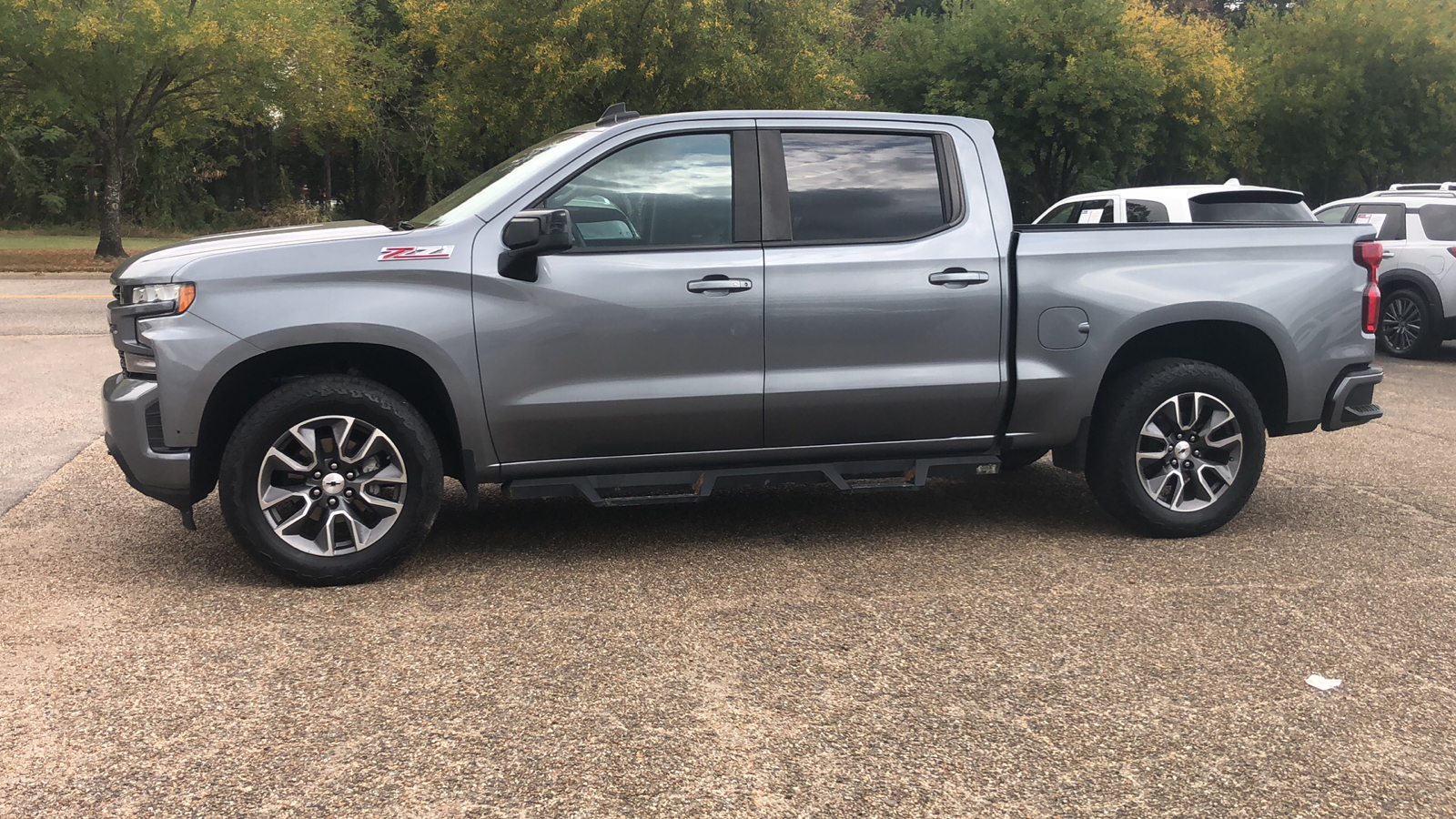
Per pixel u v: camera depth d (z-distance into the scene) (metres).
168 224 39.53
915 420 4.48
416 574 4.23
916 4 39.75
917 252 4.39
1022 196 27.72
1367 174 29.48
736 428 4.32
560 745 2.84
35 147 39.91
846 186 4.42
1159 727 2.96
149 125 26.45
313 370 4.18
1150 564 4.39
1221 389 4.63
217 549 4.53
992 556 4.50
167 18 21.31
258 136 44.16
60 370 9.32
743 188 4.32
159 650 3.45
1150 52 23.91
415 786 2.63
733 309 4.21
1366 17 27.92
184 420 3.84
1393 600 3.98
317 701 3.09
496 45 21.64
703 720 2.99
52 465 6.03
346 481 4.02
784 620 3.75
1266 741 2.89
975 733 2.93
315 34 24.55
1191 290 4.58
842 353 4.34
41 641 3.51
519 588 4.07
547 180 4.18
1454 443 6.96
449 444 4.40
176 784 2.63
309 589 4.04
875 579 4.20
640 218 4.24
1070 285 4.51
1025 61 23.62
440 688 3.18
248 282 3.86
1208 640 3.58
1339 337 4.77
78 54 21.53
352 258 3.94
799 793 2.62
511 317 4.05
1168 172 27.09
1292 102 28.17
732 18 21.73
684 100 21.81
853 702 3.11
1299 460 6.43
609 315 4.12
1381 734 2.93
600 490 4.42
